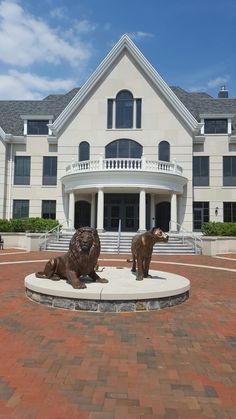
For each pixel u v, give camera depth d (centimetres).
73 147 3189
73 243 840
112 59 3156
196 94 4081
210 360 512
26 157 3428
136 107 3164
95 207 3062
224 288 1086
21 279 1188
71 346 557
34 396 399
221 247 2377
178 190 2866
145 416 364
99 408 376
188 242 2402
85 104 3198
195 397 404
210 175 3241
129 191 2808
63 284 851
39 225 2798
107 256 1989
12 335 607
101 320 700
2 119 3694
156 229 920
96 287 818
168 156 3112
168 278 969
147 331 639
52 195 3366
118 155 3144
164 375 460
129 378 448
